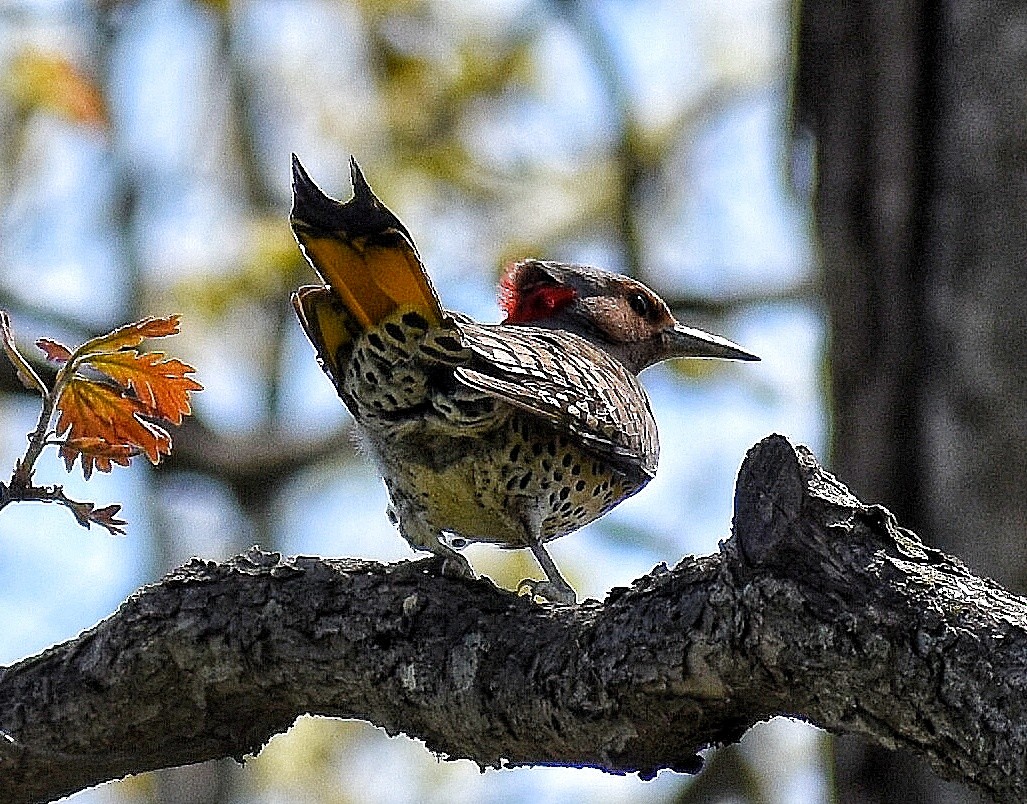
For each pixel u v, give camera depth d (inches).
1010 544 372.2
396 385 347.6
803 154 424.2
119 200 772.0
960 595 234.7
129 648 296.5
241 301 751.1
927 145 392.5
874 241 397.7
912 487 388.8
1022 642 228.1
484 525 387.2
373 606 288.7
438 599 287.3
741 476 247.0
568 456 382.3
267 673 293.0
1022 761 221.9
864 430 396.2
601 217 721.6
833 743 400.2
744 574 244.5
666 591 257.4
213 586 297.0
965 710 227.8
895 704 234.2
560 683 264.8
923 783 382.6
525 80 732.0
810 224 486.3
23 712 302.0
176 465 706.8
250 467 714.2
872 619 234.8
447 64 736.3
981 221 382.9
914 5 394.6
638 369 496.7
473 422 354.3
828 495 244.1
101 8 722.2
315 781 724.7
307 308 337.7
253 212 792.9
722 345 499.5
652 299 497.4
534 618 279.4
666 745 263.4
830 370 407.2
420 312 332.2
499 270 695.7
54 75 655.8
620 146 721.6
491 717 275.1
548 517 393.7
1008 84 382.9
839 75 406.0
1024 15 383.2
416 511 387.2
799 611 239.0
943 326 386.3
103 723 301.0
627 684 256.8
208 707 300.5
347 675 288.8
